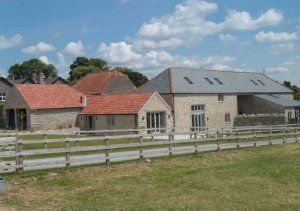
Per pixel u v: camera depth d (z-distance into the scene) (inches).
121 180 692.1
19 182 648.4
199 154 992.9
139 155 877.8
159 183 670.5
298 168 807.1
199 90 2026.3
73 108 1996.8
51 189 621.0
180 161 893.8
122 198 567.8
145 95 1798.7
